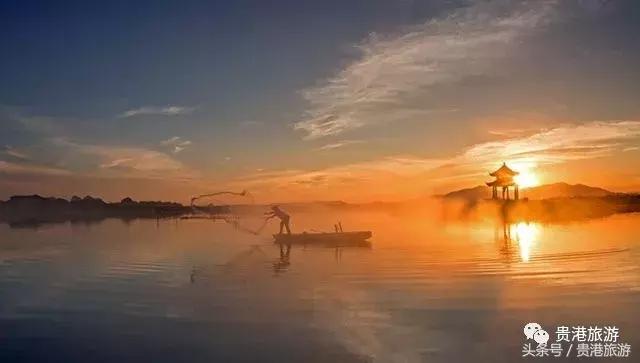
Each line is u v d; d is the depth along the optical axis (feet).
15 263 72.08
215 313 42.55
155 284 55.11
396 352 33.24
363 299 46.55
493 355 32.81
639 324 38.34
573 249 76.07
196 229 133.49
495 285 51.06
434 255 73.20
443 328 37.91
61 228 139.03
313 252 79.77
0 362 32.58
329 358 32.32
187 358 32.60
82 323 40.27
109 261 72.90
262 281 55.88
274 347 34.32
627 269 58.65
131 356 33.12
